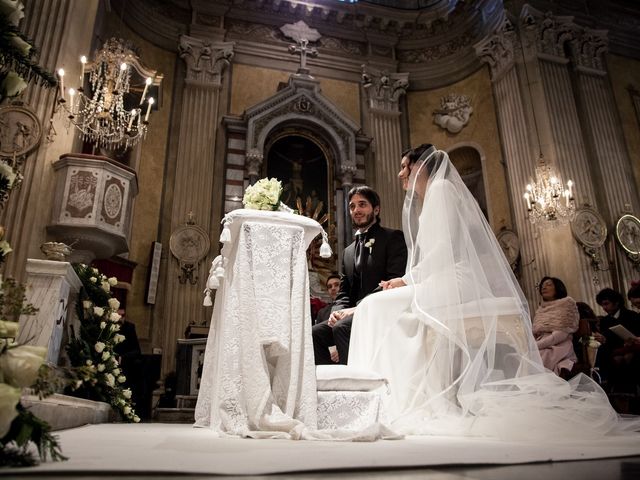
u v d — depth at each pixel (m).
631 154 10.58
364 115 11.52
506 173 10.31
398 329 2.82
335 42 12.03
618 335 5.03
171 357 8.49
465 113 11.35
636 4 12.10
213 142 10.10
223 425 2.20
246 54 11.20
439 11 12.19
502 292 2.94
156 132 9.83
